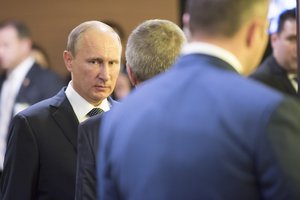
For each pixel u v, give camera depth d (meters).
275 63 5.46
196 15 3.28
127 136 3.30
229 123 3.08
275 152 2.99
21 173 5.13
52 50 13.09
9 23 10.52
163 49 4.43
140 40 4.47
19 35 10.43
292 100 3.10
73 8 13.05
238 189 3.04
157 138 3.19
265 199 3.04
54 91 10.30
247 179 3.04
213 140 3.08
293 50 5.35
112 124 3.42
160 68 4.43
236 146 3.05
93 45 5.18
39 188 5.18
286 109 3.05
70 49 5.30
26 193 5.11
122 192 3.30
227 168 3.05
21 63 10.42
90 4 13.04
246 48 3.30
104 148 3.43
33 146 5.14
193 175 3.09
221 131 3.08
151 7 12.91
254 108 3.06
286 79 5.42
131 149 3.26
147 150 3.20
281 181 2.98
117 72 5.29
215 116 3.11
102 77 5.19
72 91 5.32
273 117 3.03
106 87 5.23
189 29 3.35
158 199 3.13
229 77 3.20
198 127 3.12
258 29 3.28
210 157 3.07
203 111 3.14
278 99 3.06
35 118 5.21
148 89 3.38
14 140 5.20
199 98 3.19
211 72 3.23
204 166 3.07
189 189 3.09
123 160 3.28
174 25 4.55
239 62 3.30
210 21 3.24
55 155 5.14
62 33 13.08
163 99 3.27
